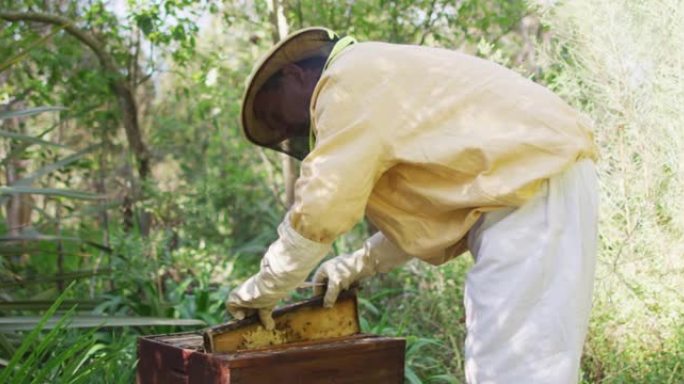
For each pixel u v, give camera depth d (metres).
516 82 1.98
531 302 1.84
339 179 1.84
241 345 2.02
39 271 4.75
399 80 1.92
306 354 1.99
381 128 1.88
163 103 6.22
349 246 4.61
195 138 6.17
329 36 2.13
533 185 1.87
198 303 3.75
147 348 2.14
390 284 4.15
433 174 1.94
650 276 3.10
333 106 1.90
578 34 3.50
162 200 4.71
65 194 3.43
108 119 4.95
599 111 3.43
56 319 2.88
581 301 1.84
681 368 2.82
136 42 4.71
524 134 1.89
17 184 3.56
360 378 2.10
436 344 3.26
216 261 4.82
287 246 1.91
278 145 2.21
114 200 4.90
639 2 3.36
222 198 5.75
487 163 1.88
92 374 2.61
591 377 2.96
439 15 4.46
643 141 3.19
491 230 1.91
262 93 2.12
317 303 2.20
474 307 1.93
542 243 1.85
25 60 4.61
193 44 4.34
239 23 4.87
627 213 3.13
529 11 4.55
